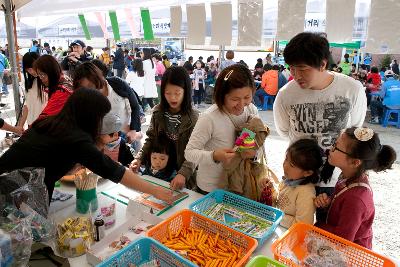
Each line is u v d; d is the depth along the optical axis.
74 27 5.20
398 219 2.75
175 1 1.83
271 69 7.46
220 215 1.29
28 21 5.77
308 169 1.26
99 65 2.34
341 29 1.24
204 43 1.70
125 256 0.95
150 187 1.26
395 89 5.86
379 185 3.43
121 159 2.01
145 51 6.66
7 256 0.85
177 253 0.97
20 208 1.00
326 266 1.00
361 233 1.18
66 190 1.52
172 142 1.74
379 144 1.12
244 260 0.95
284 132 1.65
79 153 1.08
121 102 2.36
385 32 1.12
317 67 1.19
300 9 1.31
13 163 1.08
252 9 1.46
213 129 1.39
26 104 2.75
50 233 1.04
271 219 1.26
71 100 1.13
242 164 1.36
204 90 8.14
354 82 1.41
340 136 1.18
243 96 1.27
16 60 3.28
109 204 1.33
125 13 2.45
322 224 1.23
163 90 1.66
